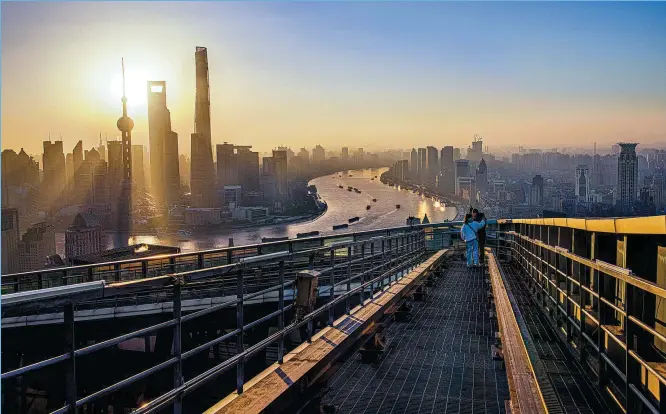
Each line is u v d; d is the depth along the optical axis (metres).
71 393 2.99
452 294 14.12
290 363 5.97
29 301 2.72
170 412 13.87
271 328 16.09
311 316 6.82
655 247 5.18
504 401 5.84
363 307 9.49
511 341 6.33
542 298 11.22
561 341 8.22
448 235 25.94
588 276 7.70
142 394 15.74
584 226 6.50
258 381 5.38
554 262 9.80
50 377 15.34
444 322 10.52
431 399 6.24
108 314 17.75
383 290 11.46
